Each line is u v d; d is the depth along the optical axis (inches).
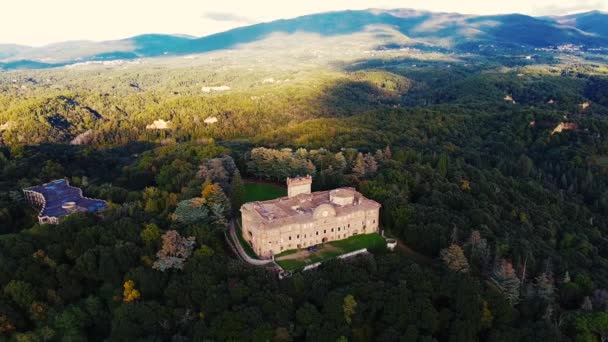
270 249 5753.0
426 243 6146.7
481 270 6003.9
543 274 5757.9
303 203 6304.1
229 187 7298.2
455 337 4990.2
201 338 4793.3
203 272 5408.5
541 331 5029.5
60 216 6884.8
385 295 5128.0
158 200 7047.2
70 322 5172.2
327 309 4970.5
